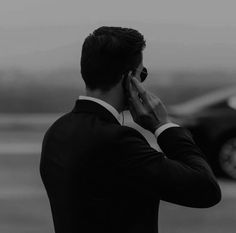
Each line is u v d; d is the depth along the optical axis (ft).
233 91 46.06
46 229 31.83
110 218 9.56
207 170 9.80
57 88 102.63
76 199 9.65
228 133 44.96
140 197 9.61
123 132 9.65
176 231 31.81
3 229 31.76
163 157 9.68
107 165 9.58
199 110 45.29
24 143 63.72
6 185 42.63
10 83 102.99
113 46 9.86
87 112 10.01
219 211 35.63
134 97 10.11
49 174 10.14
